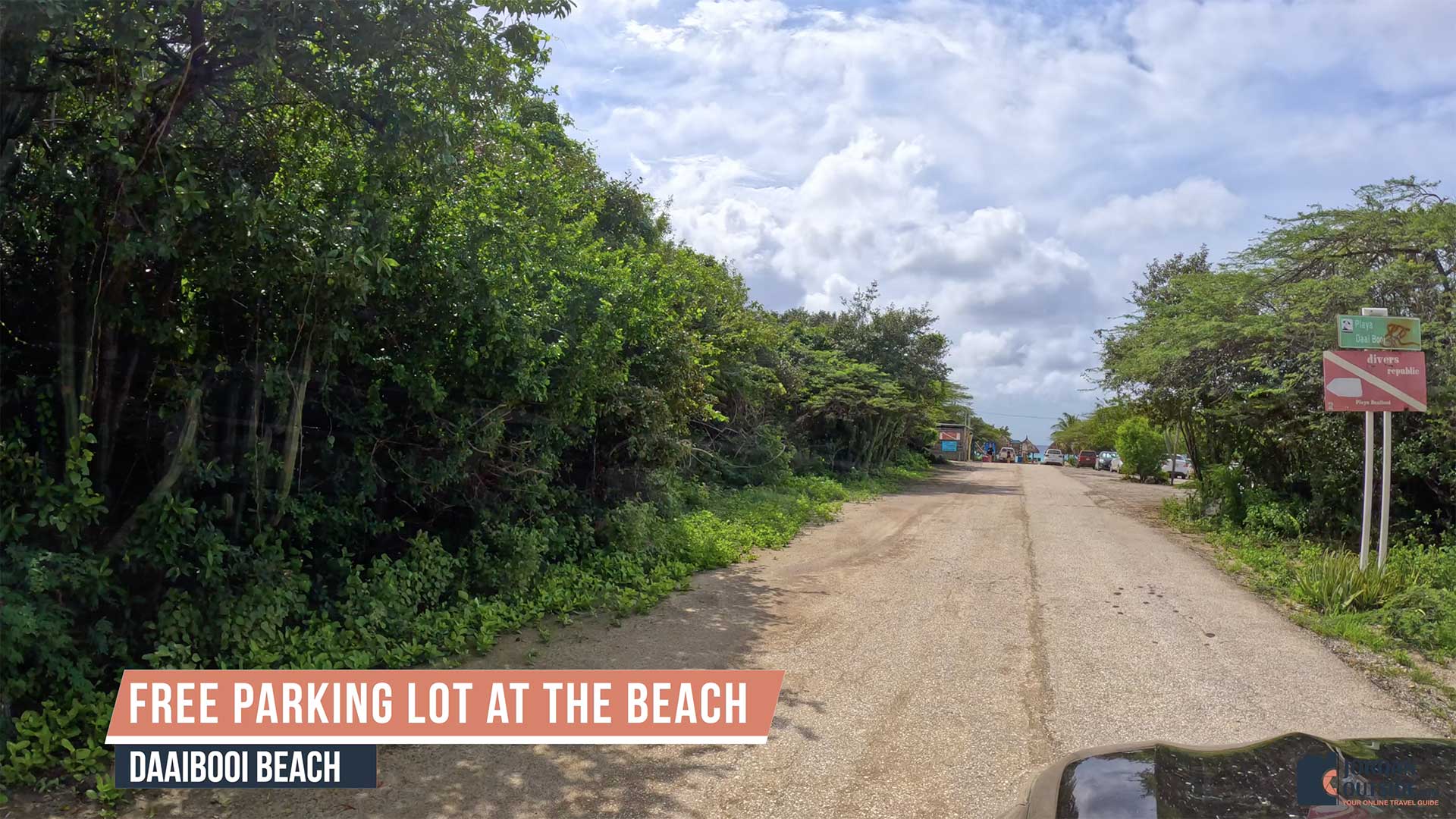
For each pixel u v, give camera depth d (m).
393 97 6.45
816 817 4.38
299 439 6.84
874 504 21.11
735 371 19.45
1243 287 15.80
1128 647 7.73
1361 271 14.15
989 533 15.61
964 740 5.43
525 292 8.47
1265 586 10.66
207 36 5.77
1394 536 12.95
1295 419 14.42
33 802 4.34
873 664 7.08
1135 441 40.81
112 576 5.71
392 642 6.84
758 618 8.63
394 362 7.71
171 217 5.46
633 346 12.05
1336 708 6.22
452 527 9.19
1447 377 12.17
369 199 6.86
